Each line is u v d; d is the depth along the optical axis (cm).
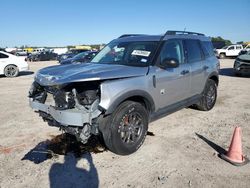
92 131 358
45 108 374
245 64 1247
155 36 488
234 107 668
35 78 405
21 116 593
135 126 396
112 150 385
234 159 365
